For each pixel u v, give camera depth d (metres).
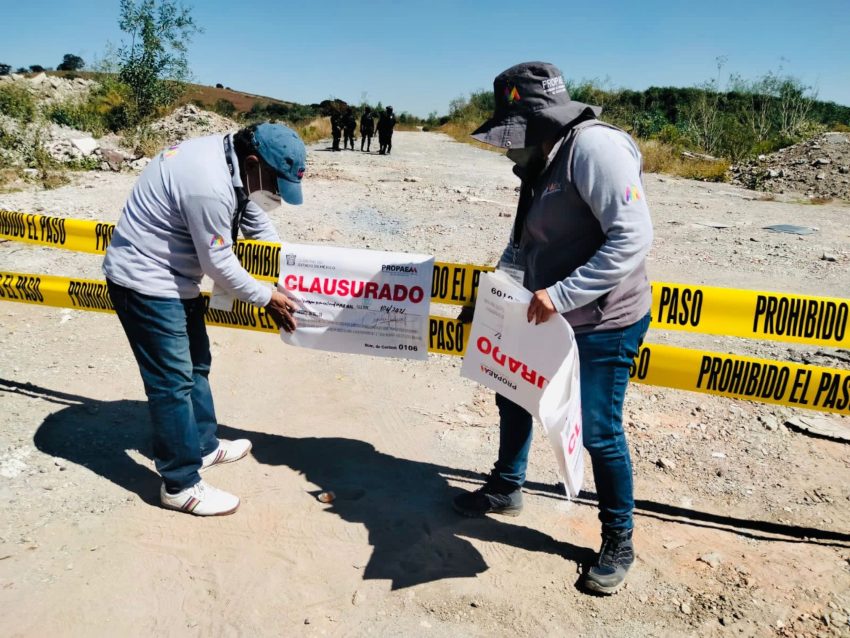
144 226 2.68
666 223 10.52
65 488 3.12
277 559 2.74
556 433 2.22
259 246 3.46
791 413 4.14
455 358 4.85
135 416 3.83
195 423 2.95
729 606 2.56
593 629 2.45
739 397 3.15
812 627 2.46
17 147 13.23
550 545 2.91
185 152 2.62
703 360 3.14
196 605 2.48
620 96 36.84
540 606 2.55
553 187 2.28
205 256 2.68
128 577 2.60
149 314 2.71
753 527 3.05
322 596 2.56
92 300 4.05
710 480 3.43
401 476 3.39
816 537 3.00
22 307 5.41
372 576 2.67
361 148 23.83
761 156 18.23
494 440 3.78
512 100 2.25
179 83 22.30
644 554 2.85
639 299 2.43
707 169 18.39
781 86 24.48
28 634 2.31
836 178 15.11
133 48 21.55
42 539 2.78
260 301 2.89
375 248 7.97
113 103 20.67
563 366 2.25
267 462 3.46
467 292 3.32
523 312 2.43
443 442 3.74
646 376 3.25
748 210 12.25
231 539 2.85
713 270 7.54
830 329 3.04
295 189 2.67
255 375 4.46
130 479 3.24
